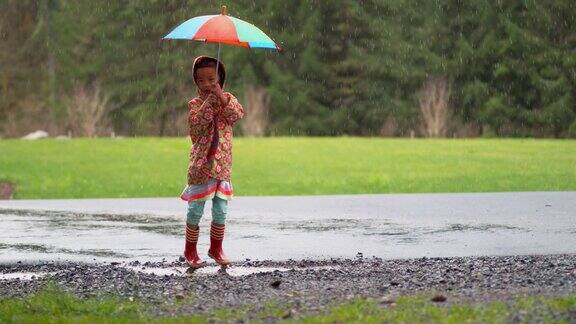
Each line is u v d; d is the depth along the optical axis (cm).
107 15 9331
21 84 9450
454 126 8400
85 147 5356
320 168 4184
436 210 2358
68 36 9381
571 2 8469
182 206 2530
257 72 8725
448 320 870
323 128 8606
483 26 8531
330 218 2172
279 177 3803
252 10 8825
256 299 1070
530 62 8438
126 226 2022
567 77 8438
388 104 8588
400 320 883
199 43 8994
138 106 9088
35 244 1717
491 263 1404
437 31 8644
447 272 1284
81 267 1416
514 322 860
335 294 1085
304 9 8688
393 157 4756
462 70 8550
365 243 1712
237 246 1675
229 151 1376
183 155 4878
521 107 8494
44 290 1098
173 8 9175
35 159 4647
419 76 8556
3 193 3344
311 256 1551
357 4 8675
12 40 9556
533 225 1992
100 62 9288
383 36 8662
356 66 8625
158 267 1430
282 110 8619
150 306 1040
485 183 3469
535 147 5419
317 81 8675
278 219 2153
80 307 1018
